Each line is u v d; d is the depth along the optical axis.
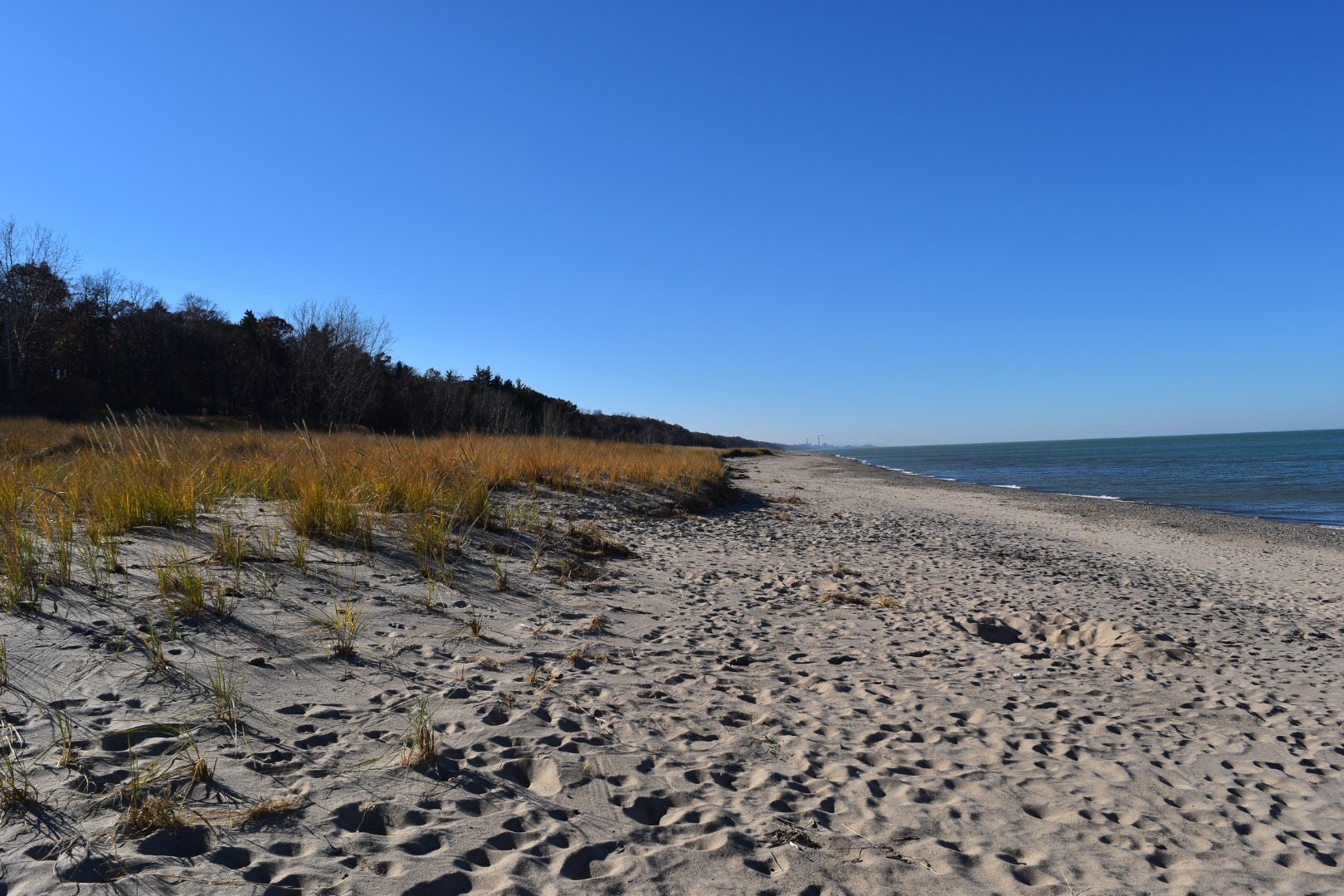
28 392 38.53
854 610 7.89
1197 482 41.81
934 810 3.51
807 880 2.78
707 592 8.05
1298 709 5.65
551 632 5.81
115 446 9.04
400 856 2.60
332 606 5.38
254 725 3.46
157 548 5.96
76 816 2.57
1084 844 3.32
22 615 4.21
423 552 7.05
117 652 3.97
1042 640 7.44
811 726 4.46
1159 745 4.70
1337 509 26.66
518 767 3.47
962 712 4.99
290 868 2.45
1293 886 3.11
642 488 16.08
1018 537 16.88
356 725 3.64
